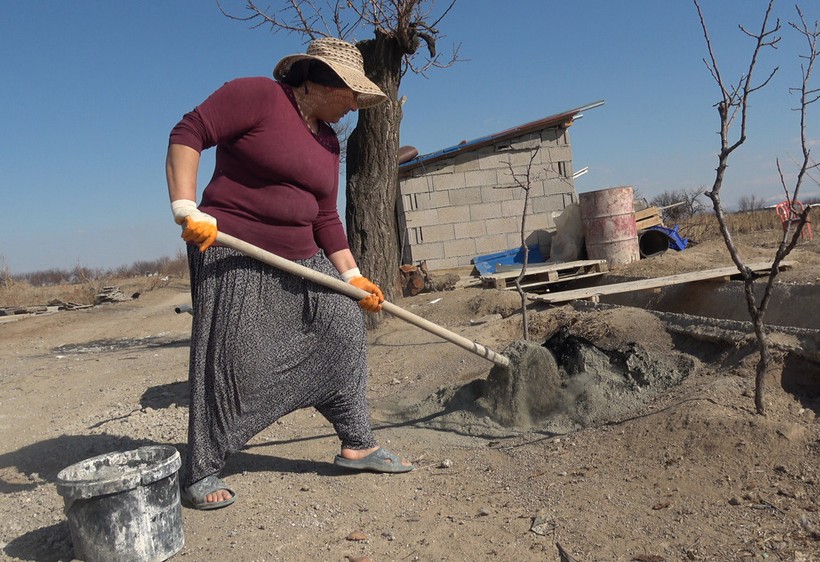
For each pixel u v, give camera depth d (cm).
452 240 1484
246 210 352
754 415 371
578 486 349
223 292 350
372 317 874
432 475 391
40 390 798
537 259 1466
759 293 726
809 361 410
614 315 578
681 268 1066
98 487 285
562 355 498
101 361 1017
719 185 366
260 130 345
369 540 312
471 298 972
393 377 629
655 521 304
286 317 363
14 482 449
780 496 309
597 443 397
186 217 319
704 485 328
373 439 402
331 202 391
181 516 316
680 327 522
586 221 1283
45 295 2841
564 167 1519
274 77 377
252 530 328
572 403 459
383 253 902
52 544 328
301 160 354
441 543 304
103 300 2342
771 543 275
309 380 376
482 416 475
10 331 1622
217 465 363
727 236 369
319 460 430
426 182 1477
